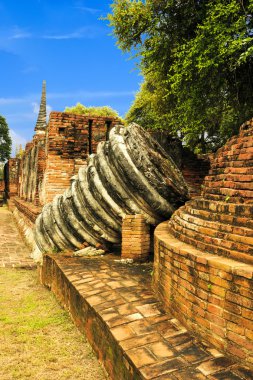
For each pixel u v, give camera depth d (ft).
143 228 20.72
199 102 34.81
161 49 36.86
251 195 10.87
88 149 34.47
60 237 23.79
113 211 20.94
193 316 10.48
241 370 8.35
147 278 16.94
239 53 28.50
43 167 41.81
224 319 9.13
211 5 28.66
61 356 13.15
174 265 11.85
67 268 19.04
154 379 8.25
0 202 108.99
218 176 13.16
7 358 13.10
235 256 9.57
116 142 19.84
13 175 99.96
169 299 12.32
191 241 11.94
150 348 9.79
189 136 38.86
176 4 34.60
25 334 15.07
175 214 16.21
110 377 11.13
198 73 31.71
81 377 11.78
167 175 20.53
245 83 35.17
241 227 9.89
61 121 33.47
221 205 11.42
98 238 22.89
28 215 43.91
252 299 8.29
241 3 26.45
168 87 41.68
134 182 19.45
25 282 24.07
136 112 73.00
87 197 21.39
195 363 8.84
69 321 16.35
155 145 22.98
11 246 39.34
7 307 18.63
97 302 13.73
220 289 9.29
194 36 35.45
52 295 20.45
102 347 12.09
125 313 12.40
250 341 8.34
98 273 17.97
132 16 36.68
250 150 11.73
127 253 20.72
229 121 42.27
